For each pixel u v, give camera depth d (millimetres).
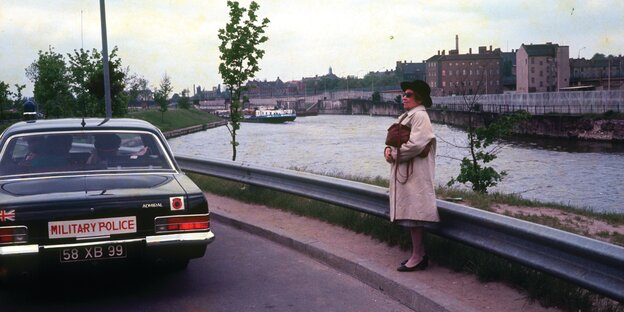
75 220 5133
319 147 54406
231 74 15820
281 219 8633
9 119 53219
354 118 162750
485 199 11133
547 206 10930
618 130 63375
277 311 5223
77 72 35500
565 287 4844
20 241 5023
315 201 9172
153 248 5293
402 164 5590
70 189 5469
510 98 99438
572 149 54219
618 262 4012
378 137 69188
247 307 5320
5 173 5863
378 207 7012
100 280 6109
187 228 5402
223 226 8844
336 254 6500
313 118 169500
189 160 12398
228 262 6805
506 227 5031
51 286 5922
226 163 10953
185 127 105250
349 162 39094
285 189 9156
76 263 5137
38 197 5199
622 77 132250
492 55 165000
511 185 28125
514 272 5297
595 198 23875
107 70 19375
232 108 16109
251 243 7707
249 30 15797
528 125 75938
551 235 4578
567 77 136375
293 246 7336
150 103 149750
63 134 6289
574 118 68562
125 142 6379
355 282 6004
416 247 5824
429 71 172000
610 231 8617
